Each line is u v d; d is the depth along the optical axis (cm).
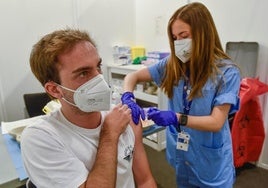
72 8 272
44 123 80
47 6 254
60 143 77
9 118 251
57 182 71
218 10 240
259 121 218
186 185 151
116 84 299
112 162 76
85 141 82
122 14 317
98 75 83
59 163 73
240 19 225
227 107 116
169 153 151
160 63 153
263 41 215
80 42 77
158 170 241
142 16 321
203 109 125
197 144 131
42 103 220
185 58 126
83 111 83
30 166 73
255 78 220
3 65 238
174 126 134
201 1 251
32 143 74
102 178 73
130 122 98
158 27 302
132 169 101
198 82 123
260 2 209
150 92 276
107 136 81
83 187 71
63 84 80
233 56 232
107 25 305
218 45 123
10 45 239
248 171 233
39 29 254
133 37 336
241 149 222
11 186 109
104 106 84
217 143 128
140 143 106
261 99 227
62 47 75
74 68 76
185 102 134
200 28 114
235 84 119
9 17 233
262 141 225
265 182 216
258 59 221
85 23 286
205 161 132
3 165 121
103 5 296
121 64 312
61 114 84
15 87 249
